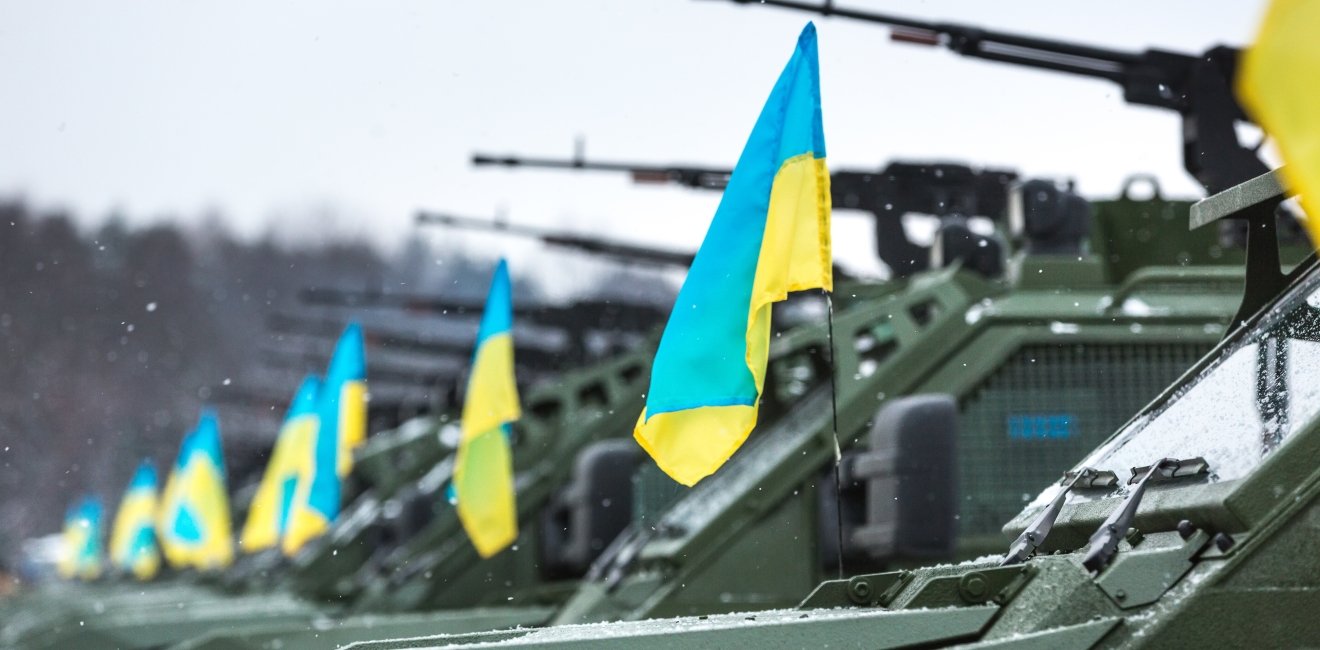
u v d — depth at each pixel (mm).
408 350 28094
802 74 6414
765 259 6328
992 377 11016
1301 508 3732
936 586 4082
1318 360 4414
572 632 4223
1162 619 3674
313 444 19234
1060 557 4070
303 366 52031
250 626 15844
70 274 59969
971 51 12117
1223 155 10625
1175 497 4180
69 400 60031
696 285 6465
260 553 28859
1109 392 10953
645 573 11102
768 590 10727
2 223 59594
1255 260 5316
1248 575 3695
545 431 17469
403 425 29344
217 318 58812
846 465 10867
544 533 16734
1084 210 11539
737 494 10898
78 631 16203
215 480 29906
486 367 13281
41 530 59188
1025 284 11367
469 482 13211
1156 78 10891
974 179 14445
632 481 12266
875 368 11125
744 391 6316
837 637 3830
